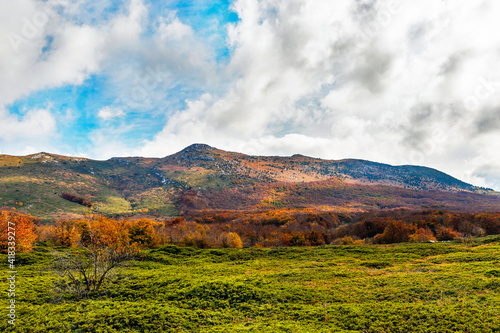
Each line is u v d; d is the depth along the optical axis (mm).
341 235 106250
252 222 134750
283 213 166125
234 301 22297
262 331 16047
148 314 18469
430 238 76438
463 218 97875
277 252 59812
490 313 16109
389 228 82938
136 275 32719
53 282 28453
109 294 24844
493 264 30875
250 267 41688
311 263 43750
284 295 23453
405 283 25016
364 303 20750
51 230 78125
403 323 16422
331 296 23062
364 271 33812
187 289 24797
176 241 87125
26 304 21750
